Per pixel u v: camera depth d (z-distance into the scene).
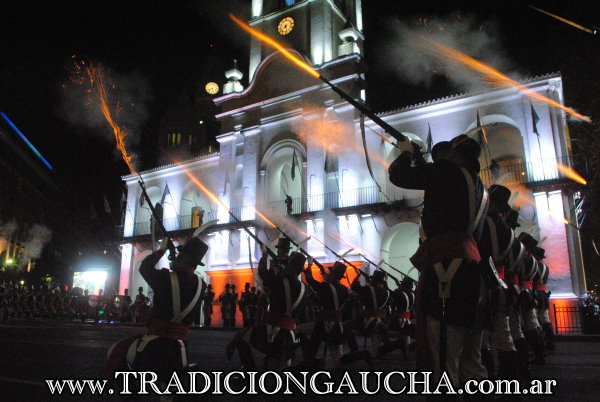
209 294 25.81
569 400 5.32
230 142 31.23
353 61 27.31
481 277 3.01
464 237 2.98
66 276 49.09
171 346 3.81
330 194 26.20
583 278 19.91
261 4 33.41
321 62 29.11
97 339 14.88
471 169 3.17
